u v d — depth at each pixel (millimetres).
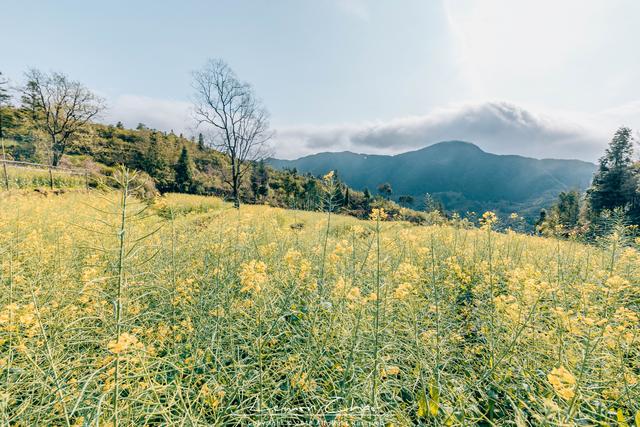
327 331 2707
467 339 3240
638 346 2404
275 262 4359
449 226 8016
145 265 3604
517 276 3184
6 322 2119
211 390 2141
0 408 1728
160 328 2764
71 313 2723
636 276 3957
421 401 2189
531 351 2627
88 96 35719
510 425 2119
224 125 25906
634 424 2027
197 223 8156
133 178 1779
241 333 2863
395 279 3910
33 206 8586
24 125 36625
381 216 2828
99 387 1801
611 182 30922
